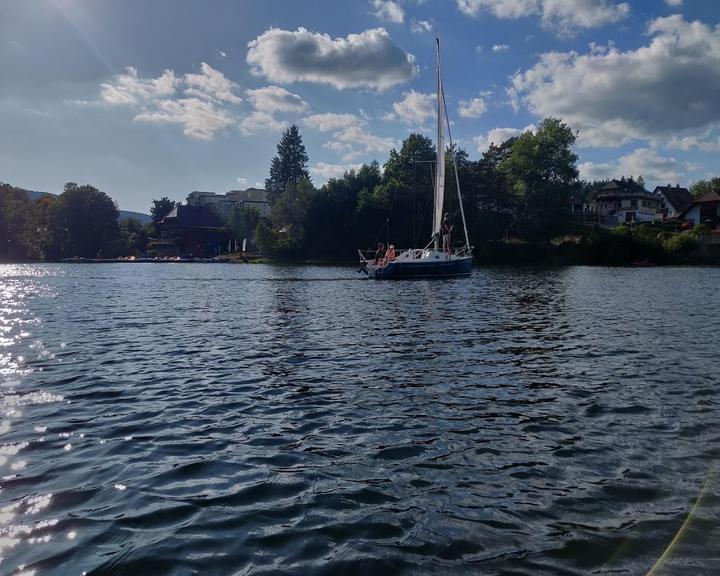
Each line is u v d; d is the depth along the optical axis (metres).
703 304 22.39
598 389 8.82
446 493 5.10
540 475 5.48
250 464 5.85
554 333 14.73
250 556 4.04
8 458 6.03
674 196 119.88
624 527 4.42
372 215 82.56
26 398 8.52
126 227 118.25
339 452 6.17
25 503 4.92
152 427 7.11
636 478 5.38
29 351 12.50
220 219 126.81
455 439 6.55
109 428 7.07
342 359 11.38
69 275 51.44
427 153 81.94
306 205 89.69
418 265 40.97
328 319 18.17
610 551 4.06
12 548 4.14
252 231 111.38
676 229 90.81
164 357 11.75
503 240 77.62
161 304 23.84
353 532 4.39
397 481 5.38
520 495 5.03
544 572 3.79
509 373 9.98
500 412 7.61
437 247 44.47
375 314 19.53
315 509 4.80
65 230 98.81
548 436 6.62
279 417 7.49
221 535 4.35
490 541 4.23
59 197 99.75
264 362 11.16
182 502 4.95
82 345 13.30
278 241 89.19
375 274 41.75
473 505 4.85
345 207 87.06
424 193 78.50
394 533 4.37
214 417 7.52
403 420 7.30
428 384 9.22
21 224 99.06
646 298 25.27
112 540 4.27
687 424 7.05
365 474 5.55
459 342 13.37
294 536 4.33
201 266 76.31
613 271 53.72
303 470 5.67
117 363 11.14
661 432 6.75
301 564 3.93
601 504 4.83
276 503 4.92
